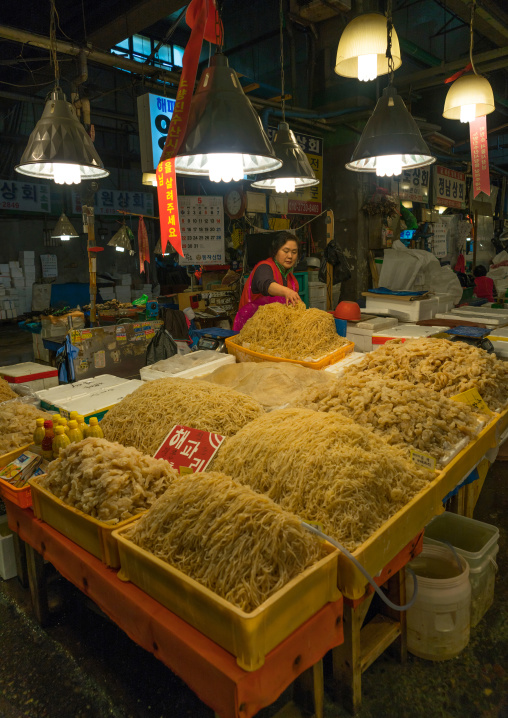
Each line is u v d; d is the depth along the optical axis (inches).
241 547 51.4
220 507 56.7
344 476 63.9
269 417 80.7
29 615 93.3
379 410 86.8
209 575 51.8
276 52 402.6
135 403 95.2
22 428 104.3
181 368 126.6
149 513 62.4
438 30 387.2
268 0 382.6
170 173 85.4
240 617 46.1
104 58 255.1
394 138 111.9
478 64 308.3
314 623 53.3
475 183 171.5
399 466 71.8
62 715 72.9
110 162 560.7
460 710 71.5
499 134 578.2
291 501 63.9
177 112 81.7
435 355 107.7
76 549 69.5
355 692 69.4
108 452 73.0
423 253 235.9
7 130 479.2
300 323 128.6
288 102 347.6
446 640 78.7
